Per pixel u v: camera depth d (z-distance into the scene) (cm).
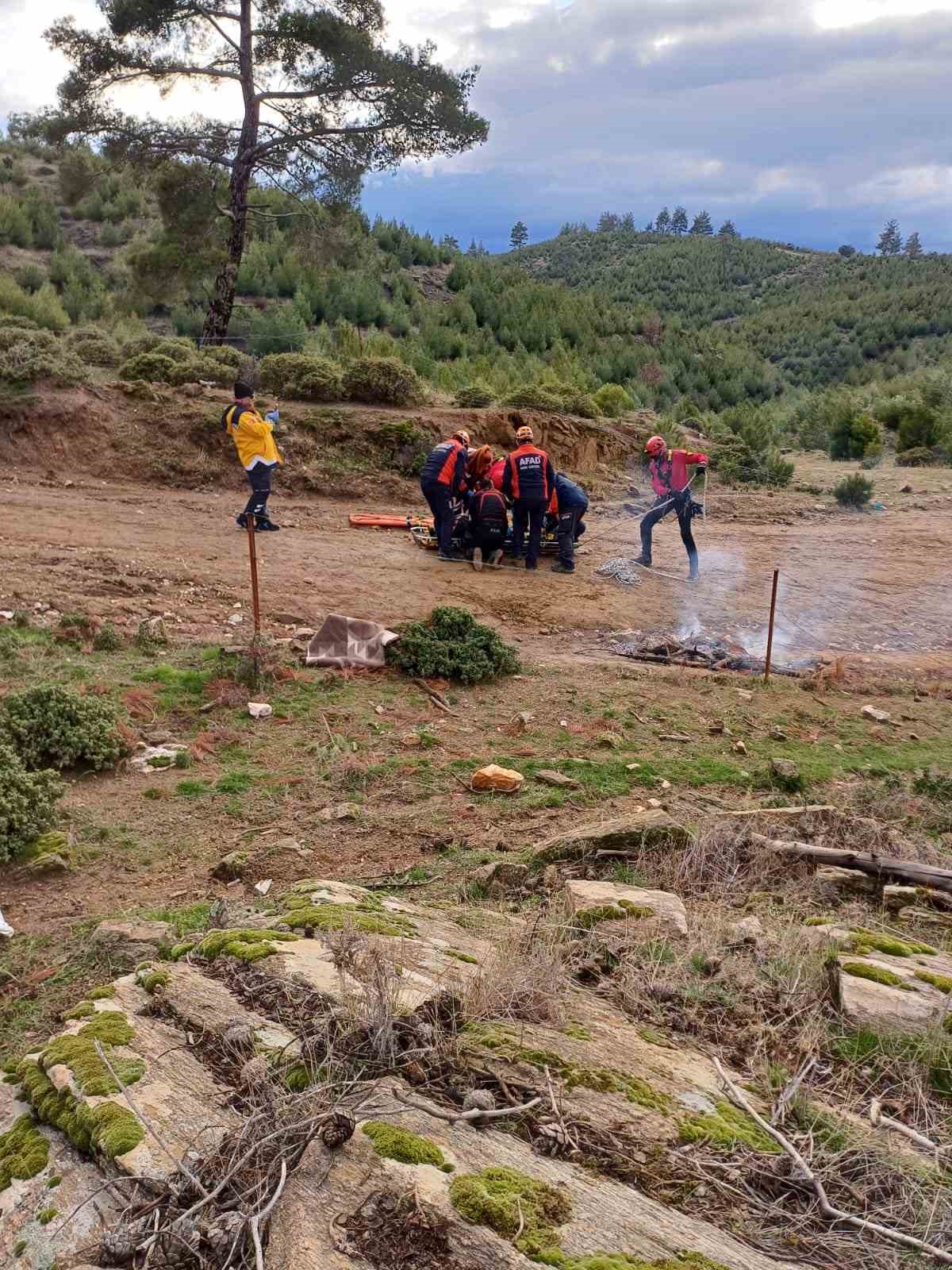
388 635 855
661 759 709
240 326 2748
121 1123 279
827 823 584
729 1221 257
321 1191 252
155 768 636
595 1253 236
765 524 1658
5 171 3781
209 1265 235
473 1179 256
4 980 410
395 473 1619
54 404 1468
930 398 3080
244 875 510
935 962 411
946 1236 257
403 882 509
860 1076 334
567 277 14075
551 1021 346
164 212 2172
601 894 466
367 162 2200
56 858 507
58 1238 251
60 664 768
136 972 384
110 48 2008
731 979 392
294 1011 334
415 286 3838
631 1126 288
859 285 12012
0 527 1137
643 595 1162
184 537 1200
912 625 1122
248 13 2019
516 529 1225
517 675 868
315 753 672
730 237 16638
